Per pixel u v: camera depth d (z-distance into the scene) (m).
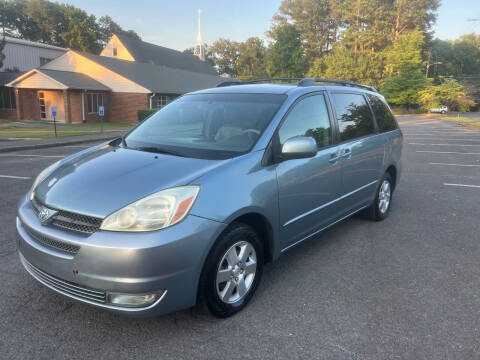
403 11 69.00
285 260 4.07
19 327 2.77
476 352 2.60
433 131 24.30
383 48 69.12
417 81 58.66
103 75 30.58
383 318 2.99
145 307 2.44
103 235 2.39
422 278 3.70
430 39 73.75
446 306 3.19
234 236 2.80
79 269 2.43
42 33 69.06
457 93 56.78
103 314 2.96
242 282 3.00
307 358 2.51
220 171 2.79
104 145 3.83
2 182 7.45
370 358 2.53
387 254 4.27
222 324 2.87
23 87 28.16
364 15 69.44
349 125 4.38
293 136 3.47
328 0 75.81
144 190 2.57
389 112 5.65
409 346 2.65
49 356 2.47
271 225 3.15
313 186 3.63
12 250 4.12
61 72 29.16
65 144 14.84
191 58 56.44
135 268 2.35
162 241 2.39
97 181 2.77
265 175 3.06
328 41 78.06
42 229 2.60
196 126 3.59
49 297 3.19
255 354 2.54
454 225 5.33
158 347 2.59
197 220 2.54
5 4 64.25
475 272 3.86
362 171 4.55
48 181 3.03
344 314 3.04
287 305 3.15
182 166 2.87
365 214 5.43
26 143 14.07
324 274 3.74
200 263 2.57
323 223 3.99
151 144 3.45
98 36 70.56
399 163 5.69
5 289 3.30
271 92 3.76
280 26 72.81
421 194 7.16
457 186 7.89
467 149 14.62
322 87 4.14
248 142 3.20
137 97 29.94
